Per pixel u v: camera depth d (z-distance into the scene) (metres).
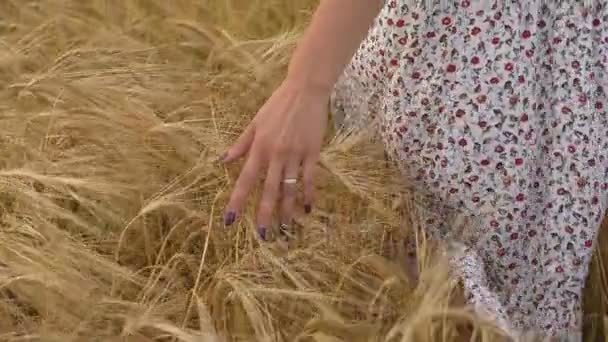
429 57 1.12
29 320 1.00
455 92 1.11
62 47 1.36
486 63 1.09
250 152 1.02
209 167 1.08
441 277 1.00
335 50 1.04
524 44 1.08
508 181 1.14
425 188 1.18
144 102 1.19
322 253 1.04
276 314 1.00
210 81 1.26
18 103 1.21
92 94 1.18
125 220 1.09
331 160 1.09
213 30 1.43
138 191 1.10
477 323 0.97
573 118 1.11
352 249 1.07
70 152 1.11
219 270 0.99
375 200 1.08
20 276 0.97
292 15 1.50
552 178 1.14
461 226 1.17
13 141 1.14
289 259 1.03
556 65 1.09
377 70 1.19
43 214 1.07
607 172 1.15
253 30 1.48
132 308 0.98
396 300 1.03
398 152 1.17
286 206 1.03
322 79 1.04
